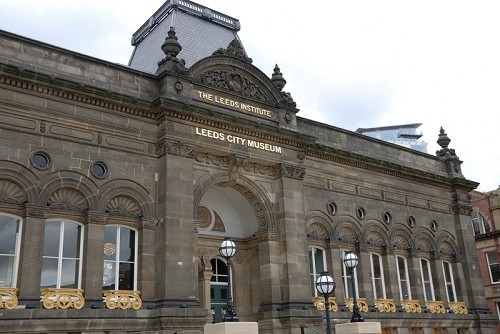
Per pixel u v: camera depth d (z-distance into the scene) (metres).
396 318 33.12
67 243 22.59
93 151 23.80
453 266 39.03
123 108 24.89
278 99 30.52
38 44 23.38
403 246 36.06
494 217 51.81
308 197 31.39
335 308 30.06
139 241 24.23
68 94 23.41
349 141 35.31
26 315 20.08
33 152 22.14
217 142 26.95
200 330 23.44
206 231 29.75
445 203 40.09
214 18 35.22
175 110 25.47
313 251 31.33
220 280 30.00
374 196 35.12
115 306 22.45
